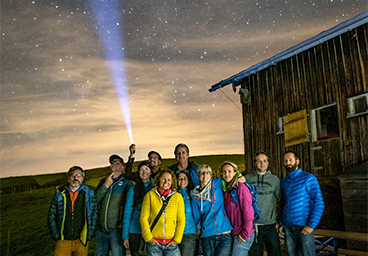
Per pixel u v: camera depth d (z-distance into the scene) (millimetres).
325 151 7625
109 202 4867
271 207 4664
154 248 4078
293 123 8531
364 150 6711
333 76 7605
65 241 4426
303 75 8453
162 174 4328
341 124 7301
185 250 4207
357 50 7086
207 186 4250
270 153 9289
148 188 4805
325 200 7488
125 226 4621
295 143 8398
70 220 4465
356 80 7051
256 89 10094
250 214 3977
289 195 4555
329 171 7465
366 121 6742
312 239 4297
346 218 5945
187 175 4711
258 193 4715
